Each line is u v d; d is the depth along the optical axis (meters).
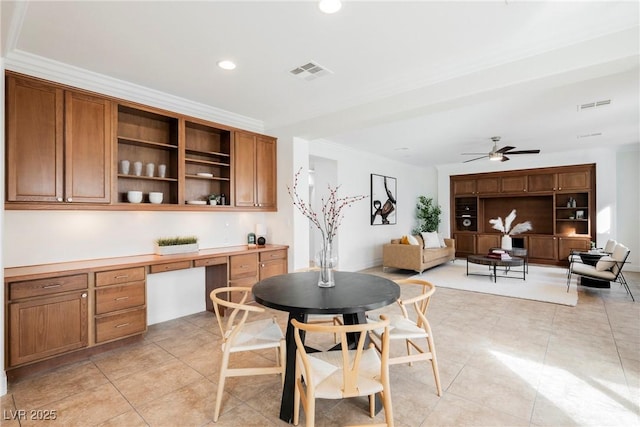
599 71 2.53
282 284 2.40
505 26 2.44
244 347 2.03
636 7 2.21
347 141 6.15
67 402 2.16
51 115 2.79
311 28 2.45
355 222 7.04
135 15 2.26
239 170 4.34
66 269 2.69
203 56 2.88
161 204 3.52
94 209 3.03
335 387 1.61
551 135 5.63
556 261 7.54
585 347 2.98
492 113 4.39
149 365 2.70
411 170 9.20
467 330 3.44
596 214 6.95
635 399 2.16
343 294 2.10
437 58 2.95
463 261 8.33
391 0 2.12
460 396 2.21
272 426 1.92
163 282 3.84
